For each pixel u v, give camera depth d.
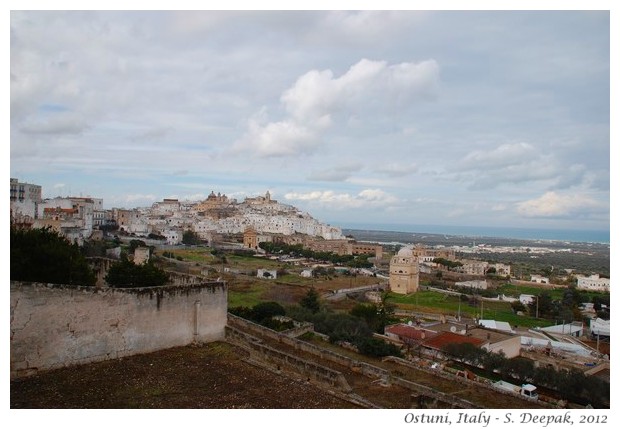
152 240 158.62
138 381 22.69
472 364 48.78
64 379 22.06
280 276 125.06
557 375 43.53
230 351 28.47
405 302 107.12
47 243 30.81
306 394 22.73
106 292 24.95
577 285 162.25
